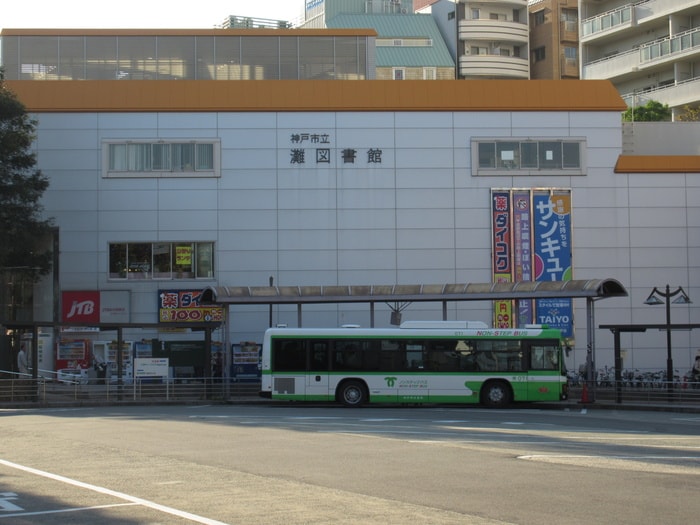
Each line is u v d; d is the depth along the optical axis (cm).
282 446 1702
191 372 4147
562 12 9088
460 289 3666
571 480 1208
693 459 1462
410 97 4616
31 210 4078
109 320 4453
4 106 3884
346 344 3216
